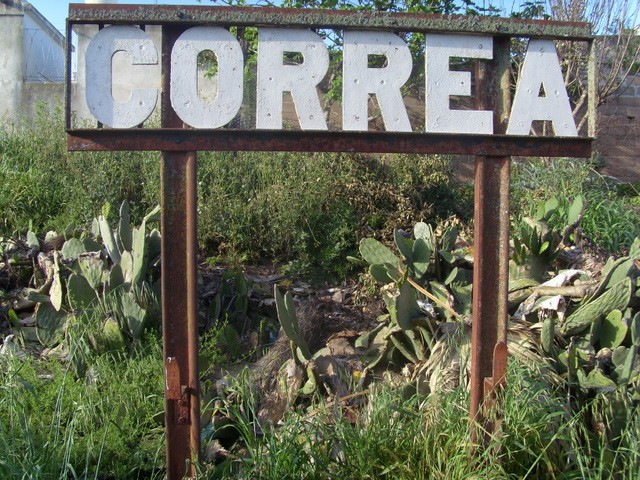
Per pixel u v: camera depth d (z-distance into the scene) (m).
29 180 7.18
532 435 3.15
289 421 3.31
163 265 3.06
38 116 9.01
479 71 3.27
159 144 3.01
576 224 5.72
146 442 3.55
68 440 3.12
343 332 4.71
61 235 5.63
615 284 4.18
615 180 10.58
